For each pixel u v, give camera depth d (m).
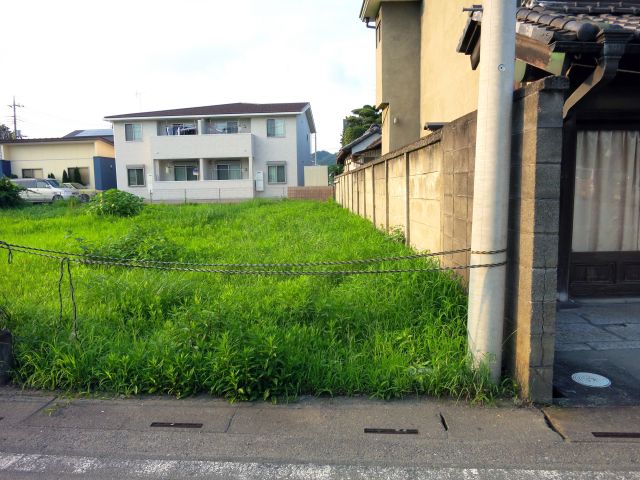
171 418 3.09
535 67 4.66
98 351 3.75
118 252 6.91
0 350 3.61
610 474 2.45
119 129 29.94
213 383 3.38
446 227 4.98
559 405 3.17
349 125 38.34
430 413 3.10
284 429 2.93
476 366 3.39
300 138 31.53
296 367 3.46
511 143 3.28
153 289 4.99
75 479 2.48
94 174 32.09
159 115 29.69
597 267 5.74
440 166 5.34
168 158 28.78
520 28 4.38
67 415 3.15
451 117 9.34
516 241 3.27
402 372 3.41
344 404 3.25
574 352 4.11
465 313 4.18
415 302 4.37
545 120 2.95
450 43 9.38
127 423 3.03
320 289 4.95
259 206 16.98
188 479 2.46
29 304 4.84
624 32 3.66
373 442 2.77
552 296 3.08
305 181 30.11
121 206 13.14
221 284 5.45
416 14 12.46
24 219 12.82
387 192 8.70
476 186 3.33
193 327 3.80
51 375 3.55
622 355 4.03
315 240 7.96
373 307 4.35
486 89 3.19
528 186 3.08
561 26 4.11
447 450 2.68
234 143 28.64
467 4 8.26
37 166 32.50
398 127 12.67
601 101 5.31
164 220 11.82
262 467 2.55
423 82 12.17
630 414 3.06
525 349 3.17
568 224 5.55
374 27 14.32
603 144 5.68
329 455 2.65
